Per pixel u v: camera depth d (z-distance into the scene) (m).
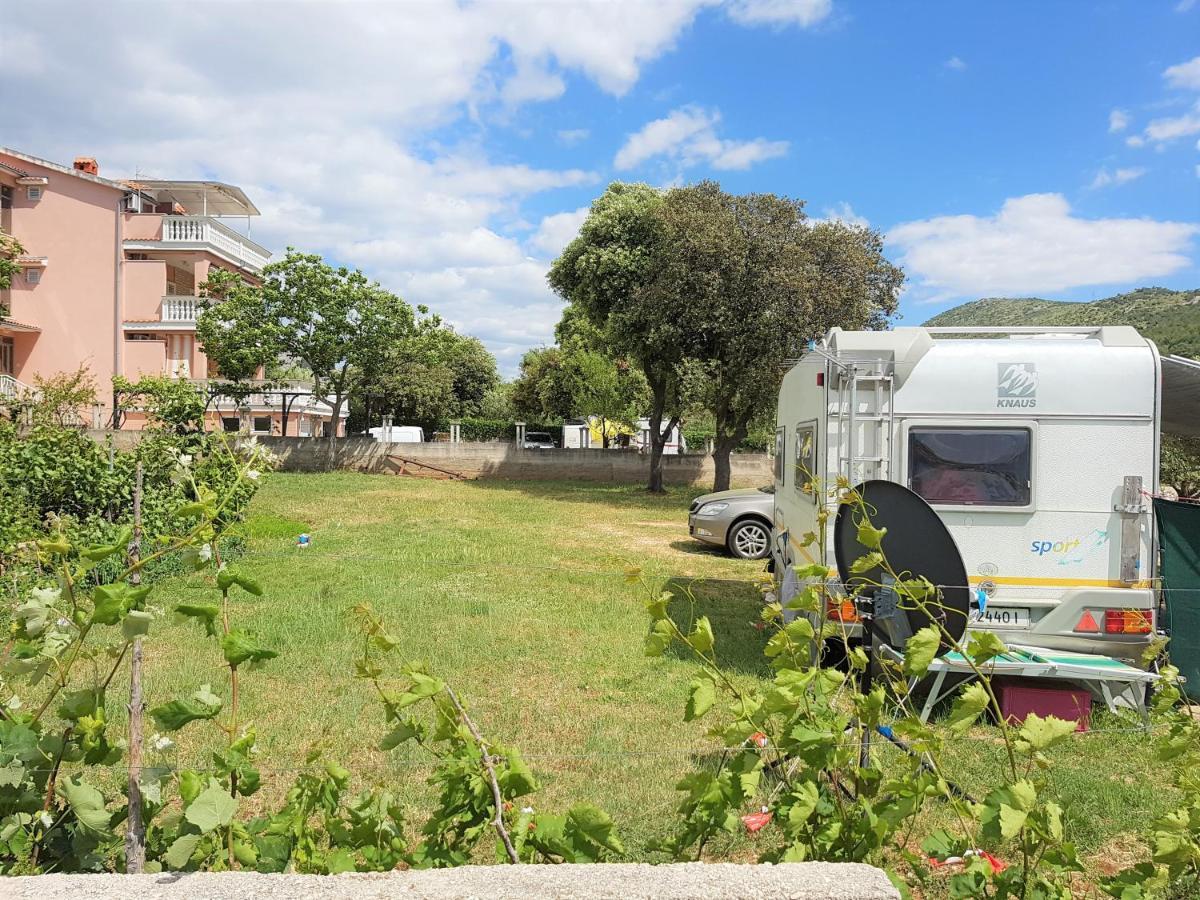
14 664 2.50
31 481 8.77
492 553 12.05
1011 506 5.99
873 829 2.36
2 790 2.45
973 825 2.73
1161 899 3.03
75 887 2.14
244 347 27.20
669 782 4.33
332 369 29.00
